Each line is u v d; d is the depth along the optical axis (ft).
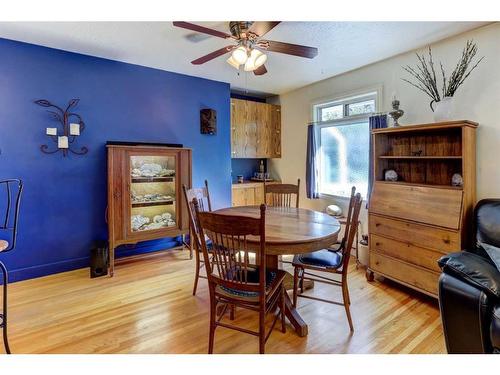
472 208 8.04
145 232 11.02
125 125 11.66
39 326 7.04
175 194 11.82
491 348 5.09
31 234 9.94
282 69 12.21
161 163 11.69
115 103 11.40
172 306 8.06
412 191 8.77
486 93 8.45
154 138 12.40
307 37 8.98
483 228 7.05
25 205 9.81
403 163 10.29
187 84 13.24
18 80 9.54
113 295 8.71
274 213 9.07
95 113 10.98
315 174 14.39
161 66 11.99
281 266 9.65
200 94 13.66
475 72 8.64
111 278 9.98
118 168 10.39
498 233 6.73
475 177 8.48
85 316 7.51
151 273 10.42
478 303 5.19
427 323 7.16
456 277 5.64
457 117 9.08
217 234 5.78
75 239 10.78
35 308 7.91
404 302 8.26
